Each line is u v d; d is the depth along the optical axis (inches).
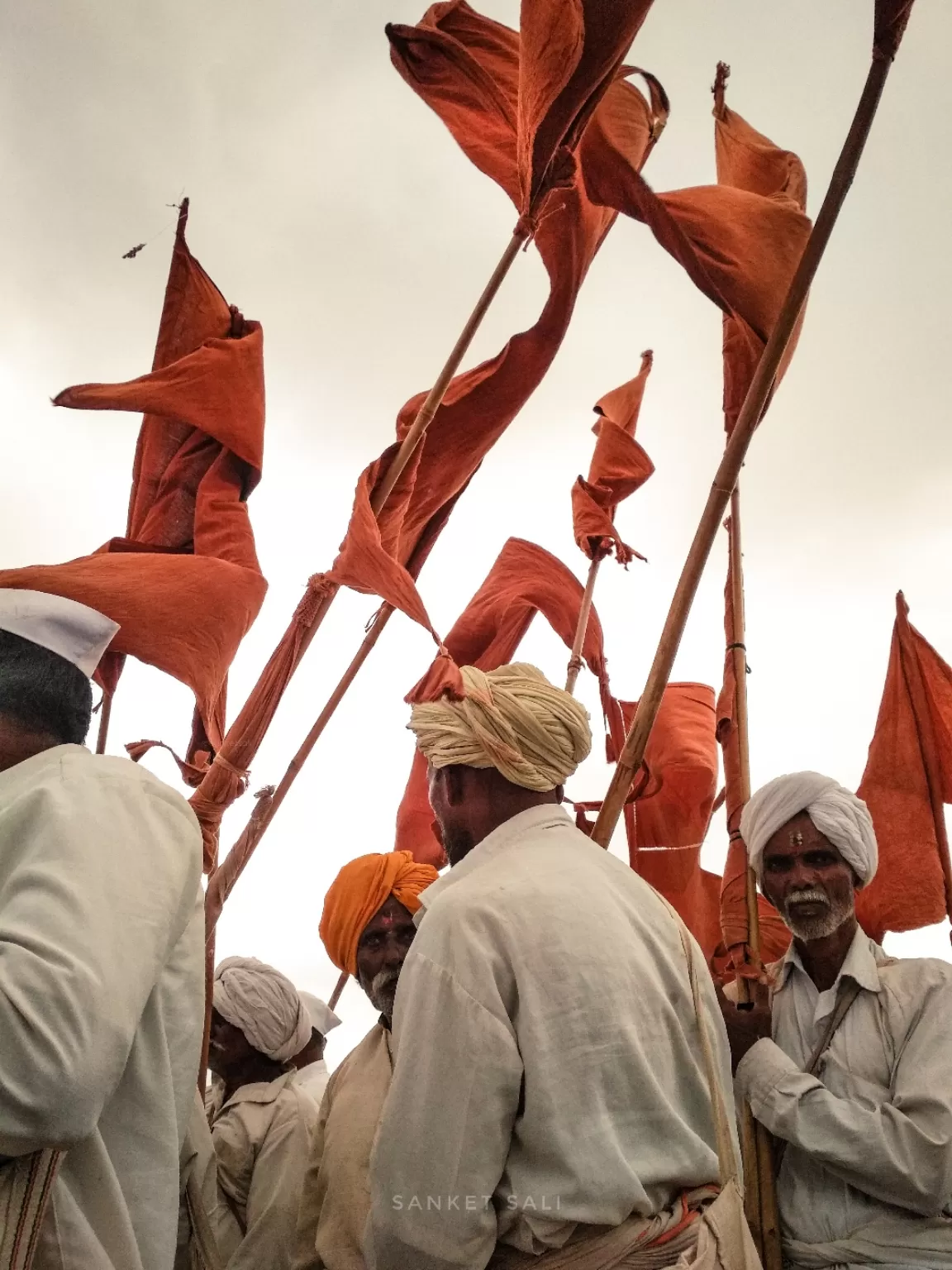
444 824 88.7
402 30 127.6
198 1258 82.1
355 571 113.3
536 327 130.5
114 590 110.1
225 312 129.0
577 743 87.4
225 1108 126.0
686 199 122.3
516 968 73.6
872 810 140.6
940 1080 100.8
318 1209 102.0
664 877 147.9
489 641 153.1
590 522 146.0
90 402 118.7
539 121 110.7
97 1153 68.1
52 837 66.4
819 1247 101.2
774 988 114.9
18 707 75.4
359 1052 110.7
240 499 124.1
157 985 71.8
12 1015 59.2
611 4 108.4
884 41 107.5
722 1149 75.0
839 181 110.5
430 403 116.6
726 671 135.8
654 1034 75.3
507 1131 71.4
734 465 111.6
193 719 125.0
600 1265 69.7
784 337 111.6
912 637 143.6
